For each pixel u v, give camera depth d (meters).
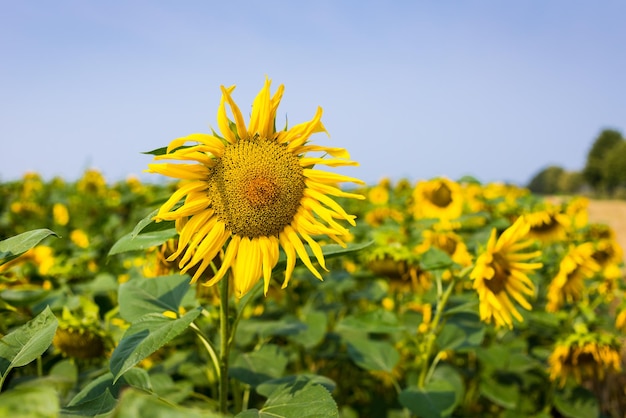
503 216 5.71
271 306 4.50
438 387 2.99
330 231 1.96
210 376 3.12
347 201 8.43
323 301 4.67
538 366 4.12
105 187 12.27
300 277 4.26
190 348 3.70
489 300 2.73
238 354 3.02
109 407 1.44
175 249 2.51
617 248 5.12
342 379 4.31
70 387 2.75
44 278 4.04
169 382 2.91
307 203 1.99
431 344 3.11
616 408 4.43
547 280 4.27
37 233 1.69
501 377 3.99
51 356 3.38
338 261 5.59
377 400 3.83
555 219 5.33
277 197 1.94
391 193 8.48
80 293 4.14
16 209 9.65
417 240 4.71
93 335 2.88
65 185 13.81
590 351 3.46
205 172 1.91
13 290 3.04
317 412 1.75
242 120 1.94
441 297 3.20
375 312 3.28
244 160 1.91
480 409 4.32
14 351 1.65
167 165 1.83
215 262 2.42
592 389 4.60
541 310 4.44
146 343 1.64
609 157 57.28
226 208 1.92
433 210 5.85
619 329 4.13
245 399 3.16
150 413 0.66
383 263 3.85
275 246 1.97
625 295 4.22
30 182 12.82
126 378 2.00
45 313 1.79
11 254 1.64
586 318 3.87
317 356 3.93
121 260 6.07
